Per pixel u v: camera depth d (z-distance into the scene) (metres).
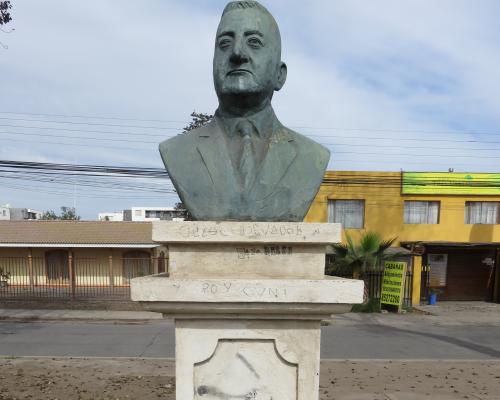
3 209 40.31
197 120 18.11
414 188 16.97
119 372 6.86
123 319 12.70
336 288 2.62
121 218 52.62
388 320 12.94
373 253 13.85
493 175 17.22
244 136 3.09
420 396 5.82
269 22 3.08
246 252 2.75
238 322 2.76
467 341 10.01
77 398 5.62
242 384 2.80
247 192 2.91
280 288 2.61
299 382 2.78
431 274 17.48
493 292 17.53
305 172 3.01
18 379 6.46
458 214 17.23
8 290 18.23
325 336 10.35
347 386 6.23
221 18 3.13
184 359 2.76
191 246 2.73
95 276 20.47
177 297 2.60
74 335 10.21
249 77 2.93
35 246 19.47
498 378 6.77
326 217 16.95
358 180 16.94
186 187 2.97
